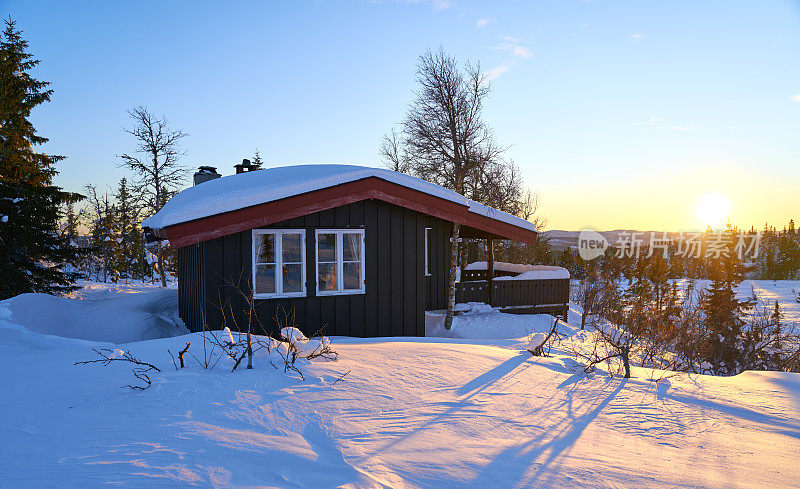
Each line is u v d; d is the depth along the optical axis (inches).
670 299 903.7
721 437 176.9
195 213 362.0
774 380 262.1
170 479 116.4
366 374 231.3
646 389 242.7
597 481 132.7
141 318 483.5
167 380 204.4
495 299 599.5
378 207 440.5
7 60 931.3
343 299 426.3
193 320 453.4
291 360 244.8
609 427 183.3
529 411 196.9
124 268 1803.6
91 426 152.9
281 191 391.5
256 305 392.8
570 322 632.4
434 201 453.7
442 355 283.6
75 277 782.5
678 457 155.6
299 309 409.1
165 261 1802.4
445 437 161.8
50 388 189.6
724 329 708.7
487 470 136.4
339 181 412.8
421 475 130.9
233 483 116.8
